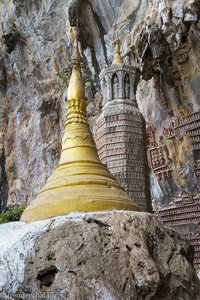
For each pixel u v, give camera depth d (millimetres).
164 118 14680
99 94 16766
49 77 19609
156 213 14305
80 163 3779
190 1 12023
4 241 3111
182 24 12367
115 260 2828
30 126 20812
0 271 2834
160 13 12438
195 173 13656
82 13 16578
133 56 14219
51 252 2848
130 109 6492
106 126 6359
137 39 13734
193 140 13750
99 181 3645
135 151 6238
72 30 17328
